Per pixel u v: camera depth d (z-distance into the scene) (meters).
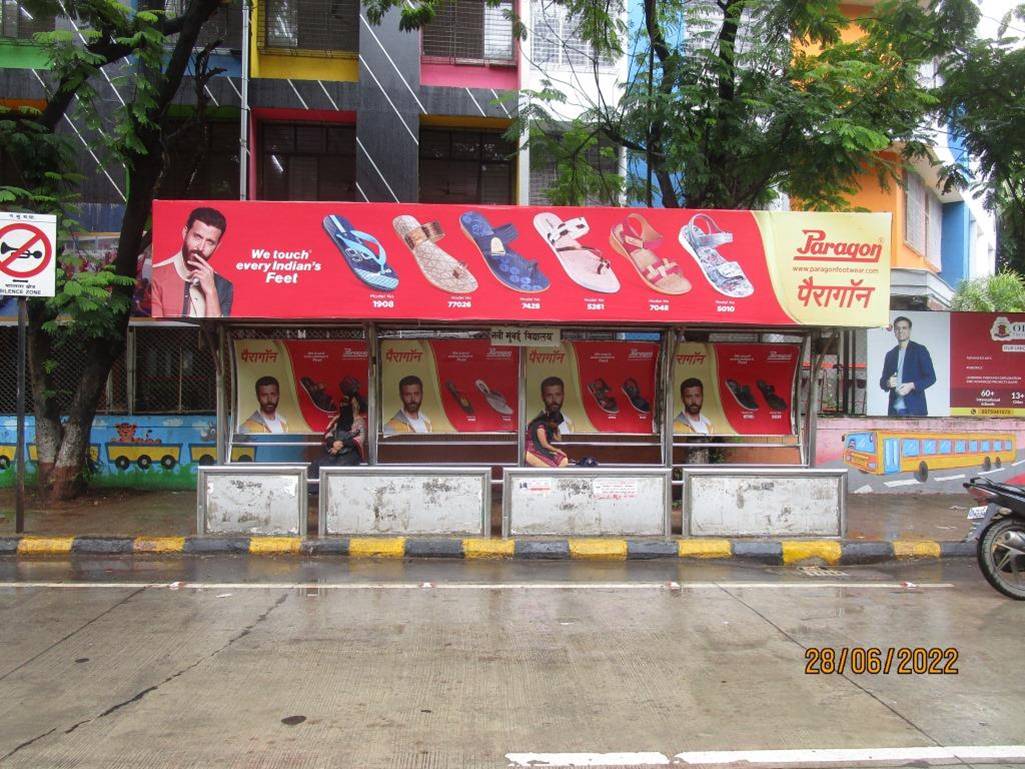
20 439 8.98
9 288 8.70
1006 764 3.90
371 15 11.59
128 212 10.81
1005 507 7.07
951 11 11.62
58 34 9.51
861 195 16.62
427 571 8.04
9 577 7.65
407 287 8.85
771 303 9.05
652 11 11.41
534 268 8.91
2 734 4.14
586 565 8.41
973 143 12.30
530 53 14.48
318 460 10.62
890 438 12.29
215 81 13.50
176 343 12.27
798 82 11.37
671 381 9.90
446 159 14.77
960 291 19.95
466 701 4.60
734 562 8.66
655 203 13.87
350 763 3.83
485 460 11.45
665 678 5.00
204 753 3.93
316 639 5.74
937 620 6.36
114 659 5.28
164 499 11.29
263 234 8.82
